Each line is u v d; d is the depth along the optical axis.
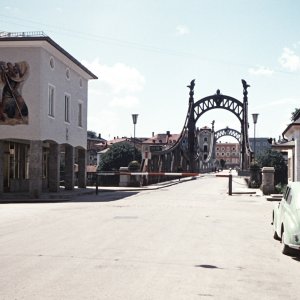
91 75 36.06
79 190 32.97
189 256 9.22
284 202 10.66
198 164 109.00
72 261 8.53
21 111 26.83
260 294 6.56
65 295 6.25
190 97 80.81
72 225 13.93
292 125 28.05
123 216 16.58
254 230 13.41
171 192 34.31
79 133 34.78
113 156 80.88
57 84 29.64
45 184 34.47
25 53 26.88
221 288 6.83
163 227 13.59
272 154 56.53
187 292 6.54
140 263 8.43
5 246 10.13
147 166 44.66
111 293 6.39
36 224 14.19
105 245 10.32
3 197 26.58
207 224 14.54
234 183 55.53
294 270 8.25
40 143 26.78
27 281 7.01
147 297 6.22
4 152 29.70
